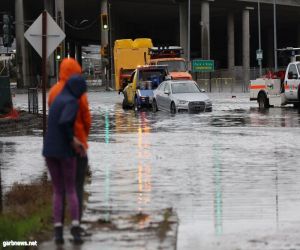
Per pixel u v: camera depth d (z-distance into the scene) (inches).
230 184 1093.8
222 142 1759.4
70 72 731.4
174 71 4384.8
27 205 885.2
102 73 7637.8
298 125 2317.9
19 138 1958.7
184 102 3080.7
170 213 860.6
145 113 3186.5
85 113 746.2
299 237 733.9
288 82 3346.5
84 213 857.5
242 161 1374.3
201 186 1075.9
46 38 1272.1
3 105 2642.7
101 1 7824.8
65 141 707.4
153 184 1095.6
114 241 707.4
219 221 819.4
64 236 731.4
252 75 7239.2
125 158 1432.1
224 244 701.9
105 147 1656.0
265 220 824.9
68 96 708.7
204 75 7175.2
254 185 1083.9
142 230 760.3
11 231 713.0
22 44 7598.4
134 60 4985.2
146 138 1892.2
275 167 1285.7
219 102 4239.7
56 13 7347.4
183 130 2158.0
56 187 719.1
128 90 3612.2
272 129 2159.2
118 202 937.5
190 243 705.6
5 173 1230.3
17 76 7613.2
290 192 1020.5
